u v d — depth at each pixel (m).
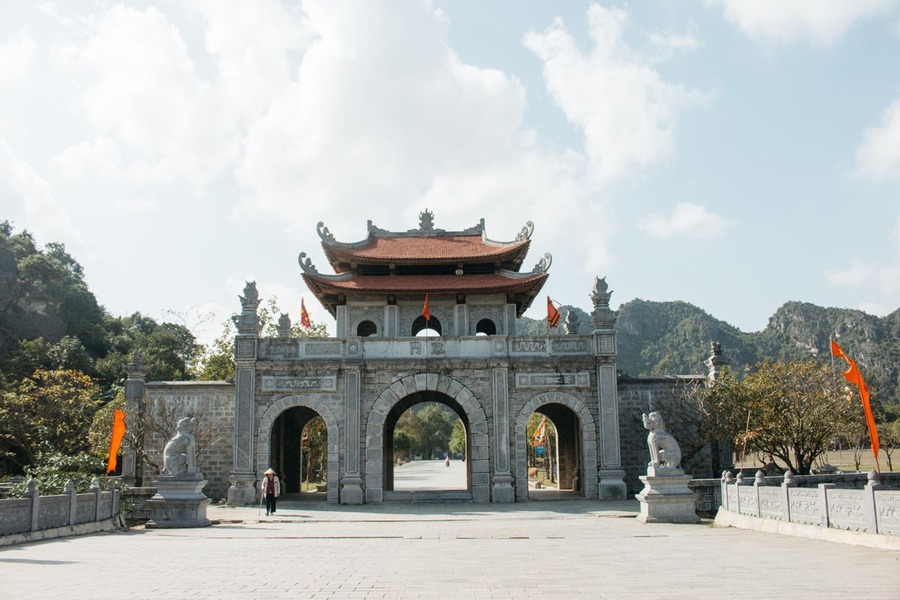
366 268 49.25
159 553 19.41
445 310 48.34
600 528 27.22
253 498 40.53
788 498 23.48
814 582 13.42
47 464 35.78
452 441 158.75
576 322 48.84
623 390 45.16
